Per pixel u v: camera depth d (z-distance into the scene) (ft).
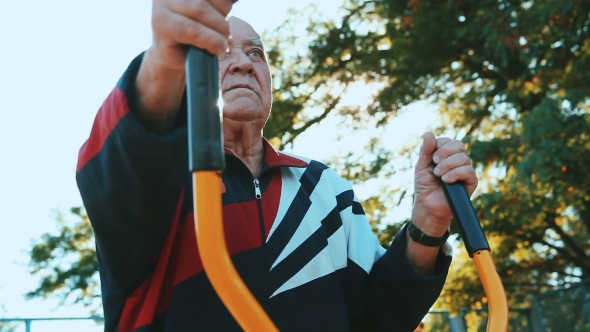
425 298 6.51
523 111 39.47
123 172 4.73
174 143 4.62
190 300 5.70
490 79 46.37
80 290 58.90
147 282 5.68
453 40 42.60
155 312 5.75
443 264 6.51
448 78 46.29
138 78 4.53
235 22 7.16
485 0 38.01
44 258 59.88
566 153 32.12
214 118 3.84
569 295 38.09
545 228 48.98
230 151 6.48
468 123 47.70
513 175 34.17
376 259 6.93
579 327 37.19
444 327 37.70
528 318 40.16
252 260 5.99
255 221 6.20
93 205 4.96
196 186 3.80
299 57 48.80
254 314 3.90
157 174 4.74
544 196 36.91
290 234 6.28
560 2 33.06
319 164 7.27
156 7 4.00
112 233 5.10
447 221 6.30
